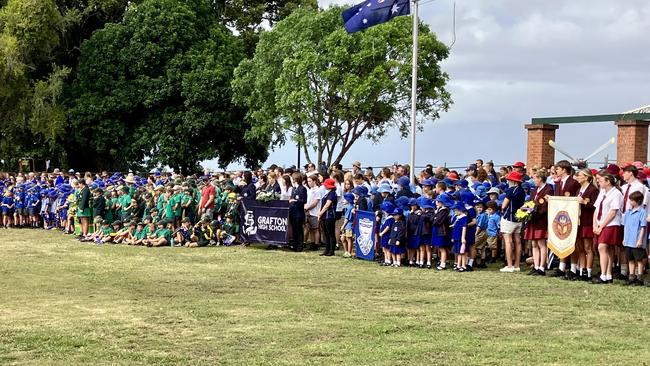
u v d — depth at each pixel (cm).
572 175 1625
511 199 1716
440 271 1731
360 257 1967
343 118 3747
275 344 991
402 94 3725
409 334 1047
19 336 1041
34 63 4516
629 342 992
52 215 2991
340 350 948
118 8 4775
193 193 2391
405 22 3678
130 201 2542
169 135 4391
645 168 1748
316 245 2195
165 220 2364
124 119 4522
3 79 4106
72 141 4591
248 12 5012
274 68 3906
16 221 3089
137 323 1135
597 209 1521
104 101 4378
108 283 1552
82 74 4484
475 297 1359
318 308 1252
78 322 1145
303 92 3625
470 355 923
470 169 1914
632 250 1483
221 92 4338
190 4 4603
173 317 1180
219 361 905
